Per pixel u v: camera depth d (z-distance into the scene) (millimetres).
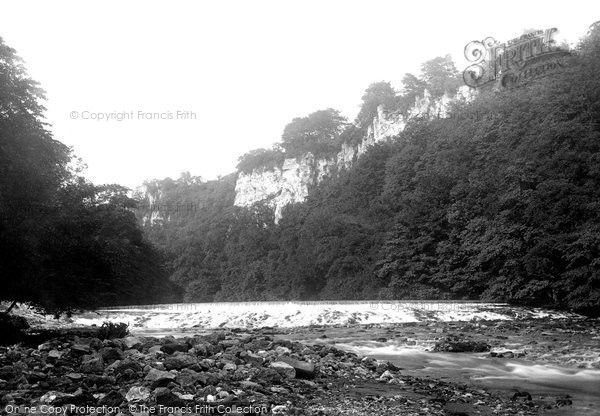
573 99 47438
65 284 20766
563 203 38188
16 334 18984
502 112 59406
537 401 10289
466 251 50781
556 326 27734
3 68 17562
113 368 10516
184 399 8469
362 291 64062
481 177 52062
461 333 24188
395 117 112875
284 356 13328
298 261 79562
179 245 118750
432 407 9391
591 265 34812
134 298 66375
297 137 145375
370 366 14148
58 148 20516
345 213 81938
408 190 69125
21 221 16281
